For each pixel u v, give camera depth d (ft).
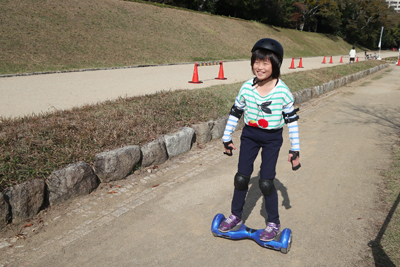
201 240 8.55
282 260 7.65
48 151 11.38
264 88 7.16
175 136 14.71
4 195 8.89
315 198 10.87
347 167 13.66
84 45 55.31
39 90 29.22
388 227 8.82
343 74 44.57
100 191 11.34
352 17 203.41
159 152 13.89
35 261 7.67
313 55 130.21
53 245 8.32
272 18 155.43
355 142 17.26
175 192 11.42
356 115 24.04
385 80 46.96
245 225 9.07
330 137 18.33
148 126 15.15
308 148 16.40
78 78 38.27
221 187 11.85
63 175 10.32
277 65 6.83
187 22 92.58
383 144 16.76
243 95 7.45
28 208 9.43
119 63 53.88
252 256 7.84
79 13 66.18
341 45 180.45
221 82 36.99
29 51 46.73
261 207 10.39
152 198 10.95
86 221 9.48
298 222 9.34
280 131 7.57
